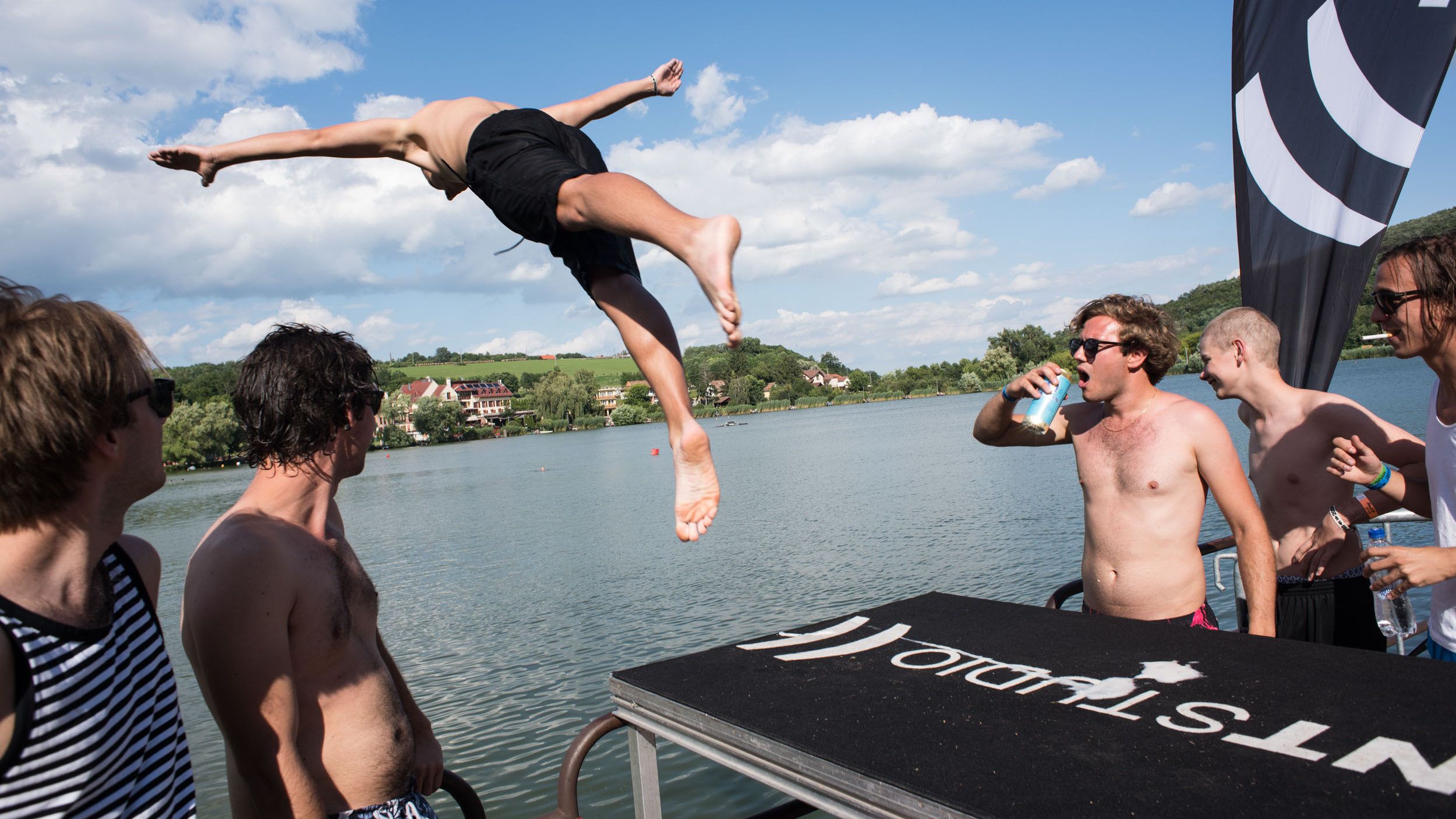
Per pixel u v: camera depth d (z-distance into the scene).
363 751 2.07
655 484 40.59
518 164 1.91
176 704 1.63
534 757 8.56
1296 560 3.33
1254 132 4.17
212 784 8.46
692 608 14.09
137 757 1.48
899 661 2.10
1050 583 13.44
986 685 1.88
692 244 1.53
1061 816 1.28
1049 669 1.95
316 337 2.10
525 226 1.95
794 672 2.08
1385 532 3.56
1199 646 2.02
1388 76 3.69
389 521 32.69
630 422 148.50
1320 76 3.91
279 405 1.98
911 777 1.45
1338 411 3.20
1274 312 4.14
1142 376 3.16
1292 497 3.34
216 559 1.81
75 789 1.33
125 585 1.54
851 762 1.52
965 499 24.16
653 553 20.02
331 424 2.05
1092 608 3.30
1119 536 3.16
